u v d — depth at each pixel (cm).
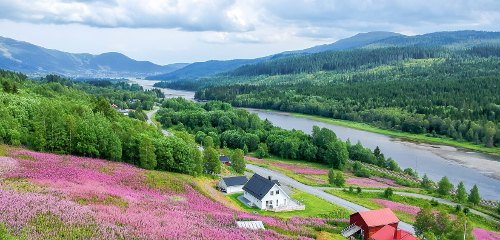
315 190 11638
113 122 12012
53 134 9400
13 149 8150
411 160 17425
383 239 6919
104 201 5247
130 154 10338
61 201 4681
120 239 3906
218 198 8869
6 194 4556
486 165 16662
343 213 9219
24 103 12044
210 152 11688
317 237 6238
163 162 10419
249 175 12875
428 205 7844
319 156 16962
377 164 16462
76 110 12675
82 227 3991
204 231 4769
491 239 8362
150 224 4547
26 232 3641
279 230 6050
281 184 11919
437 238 7306
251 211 8644
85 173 7031
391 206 10444
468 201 11606
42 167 6788
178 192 7612
